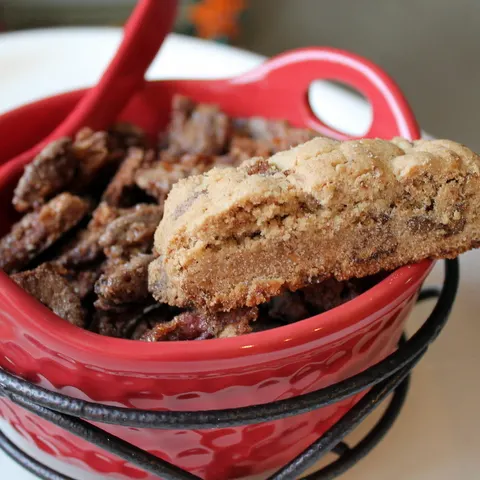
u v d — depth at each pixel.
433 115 0.75
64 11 0.76
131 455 0.23
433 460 0.26
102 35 0.46
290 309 0.24
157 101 0.32
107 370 0.21
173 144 0.31
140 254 0.25
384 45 0.83
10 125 0.29
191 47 0.44
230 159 0.29
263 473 0.26
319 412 0.24
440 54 0.83
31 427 0.25
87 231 0.27
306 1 0.88
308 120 0.32
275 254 0.22
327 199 0.22
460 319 0.30
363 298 0.22
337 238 0.22
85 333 0.21
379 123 0.30
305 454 0.24
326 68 0.31
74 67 0.43
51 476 0.25
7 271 0.26
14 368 0.23
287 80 0.32
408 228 0.22
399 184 0.22
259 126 0.32
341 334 0.21
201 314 0.23
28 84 0.41
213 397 0.22
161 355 0.21
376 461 0.26
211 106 0.32
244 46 0.81
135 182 0.28
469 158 0.22
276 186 0.22
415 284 0.23
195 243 0.22
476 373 0.28
